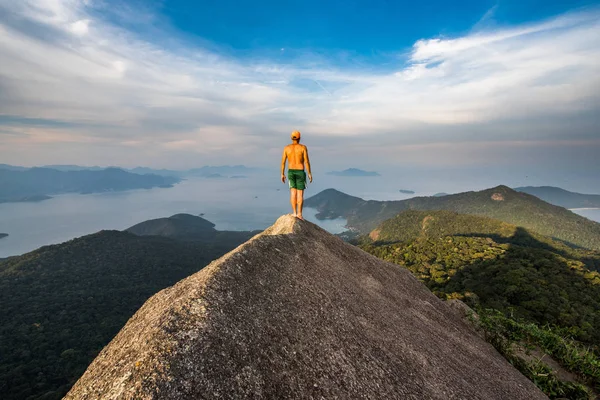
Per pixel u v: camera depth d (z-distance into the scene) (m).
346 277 7.72
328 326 5.07
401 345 5.98
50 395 67.81
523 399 6.92
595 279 59.62
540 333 11.09
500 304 43.94
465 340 8.87
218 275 4.70
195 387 2.92
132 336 4.11
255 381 3.35
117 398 2.76
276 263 6.18
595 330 34.97
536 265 69.88
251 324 4.08
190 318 3.66
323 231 10.23
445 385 5.51
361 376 4.43
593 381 9.48
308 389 3.70
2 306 130.50
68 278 176.25
